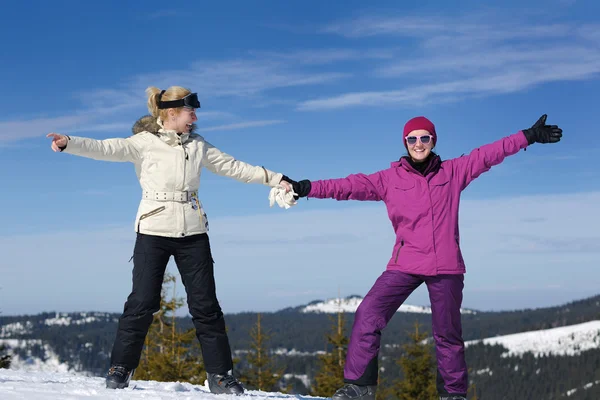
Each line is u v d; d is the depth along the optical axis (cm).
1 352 1866
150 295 418
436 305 391
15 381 428
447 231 390
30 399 308
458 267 389
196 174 431
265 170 456
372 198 417
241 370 2605
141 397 348
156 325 2042
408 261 389
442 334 394
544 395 16662
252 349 2634
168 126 433
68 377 486
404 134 412
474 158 405
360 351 384
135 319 416
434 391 2486
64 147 396
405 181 402
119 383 412
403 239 395
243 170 452
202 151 438
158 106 431
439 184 396
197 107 435
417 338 2606
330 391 2511
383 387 2559
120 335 418
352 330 390
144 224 418
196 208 429
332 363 2544
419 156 404
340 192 414
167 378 1967
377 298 390
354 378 384
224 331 435
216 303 432
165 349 2012
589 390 15762
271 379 2595
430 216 390
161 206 418
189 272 427
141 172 429
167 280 1917
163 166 422
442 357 397
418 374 2556
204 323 429
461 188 403
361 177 417
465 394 399
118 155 417
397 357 2641
